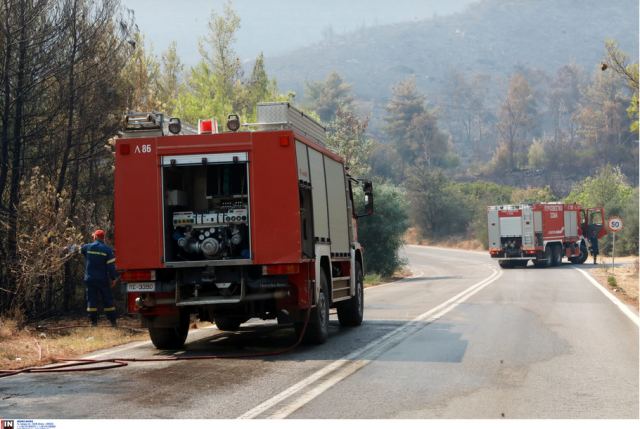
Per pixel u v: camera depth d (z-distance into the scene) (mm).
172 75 26641
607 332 13898
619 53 24531
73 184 18078
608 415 7547
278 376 9539
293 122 12047
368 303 20969
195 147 11594
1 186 16203
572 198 70812
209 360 10953
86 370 10148
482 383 9070
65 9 16750
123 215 11633
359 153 45125
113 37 18125
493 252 43469
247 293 11672
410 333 13859
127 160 11680
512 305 19750
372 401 8102
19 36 15914
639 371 9867
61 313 17484
